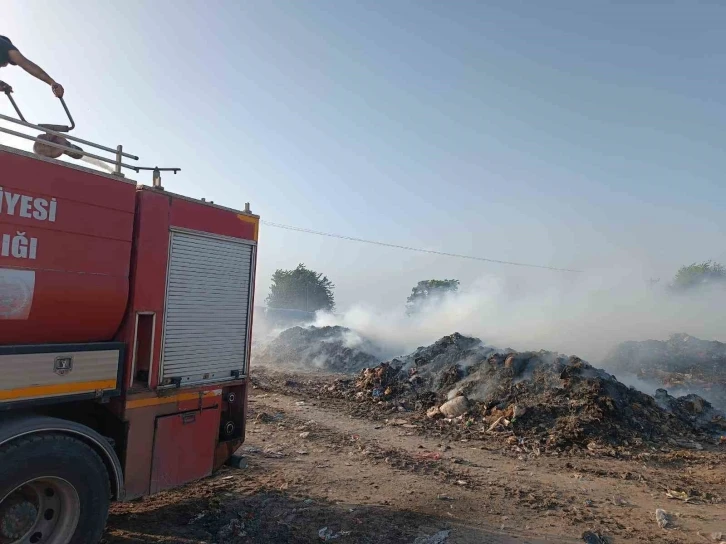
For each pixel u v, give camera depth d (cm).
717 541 530
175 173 496
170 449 472
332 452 821
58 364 384
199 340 504
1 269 351
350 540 496
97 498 397
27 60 440
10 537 362
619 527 562
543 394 1142
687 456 886
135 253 445
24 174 368
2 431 347
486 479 721
